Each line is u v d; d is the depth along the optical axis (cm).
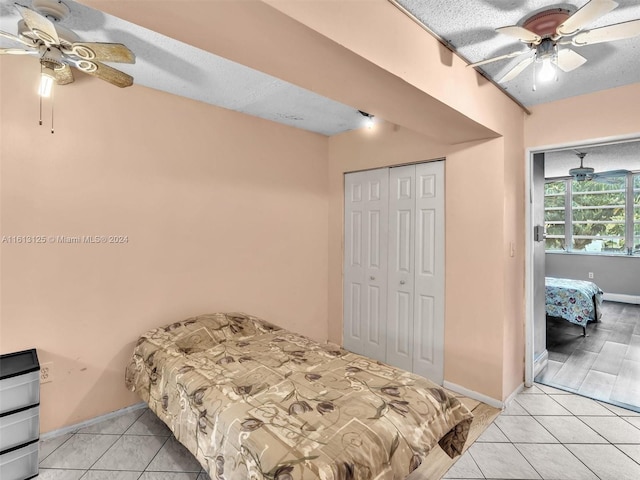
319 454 132
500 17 173
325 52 147
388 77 169
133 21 125
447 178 296
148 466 201
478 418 254
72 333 233
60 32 150
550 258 702
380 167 349
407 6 166
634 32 149
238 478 141
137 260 260
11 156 210
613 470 200
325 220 396
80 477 192
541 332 347
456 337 292
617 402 277
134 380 234
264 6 117
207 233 297
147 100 263
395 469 145
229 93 275
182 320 273
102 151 243
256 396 174
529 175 294
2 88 206
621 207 638
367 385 187
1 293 208
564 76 238
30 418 192
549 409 266
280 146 349
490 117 244
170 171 276
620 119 252
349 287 380
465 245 285
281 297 354
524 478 194
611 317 529
